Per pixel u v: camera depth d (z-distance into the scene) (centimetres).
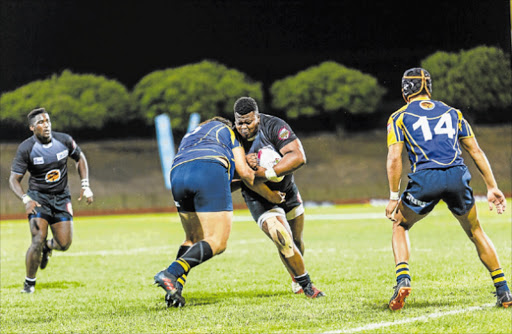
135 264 3241
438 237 3872
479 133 13225
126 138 14525
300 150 2055
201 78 14725
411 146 1825
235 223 5350
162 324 1816
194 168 1973
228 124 2139
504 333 1544
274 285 2459
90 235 4800
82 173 2758
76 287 2609
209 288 2441
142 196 10588
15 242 4506
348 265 2892
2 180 10944
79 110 14525
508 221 4622
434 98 14150
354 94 14725
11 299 2367
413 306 1884
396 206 1842
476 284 2216
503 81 13950
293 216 2238
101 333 1753
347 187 10925
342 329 1656
